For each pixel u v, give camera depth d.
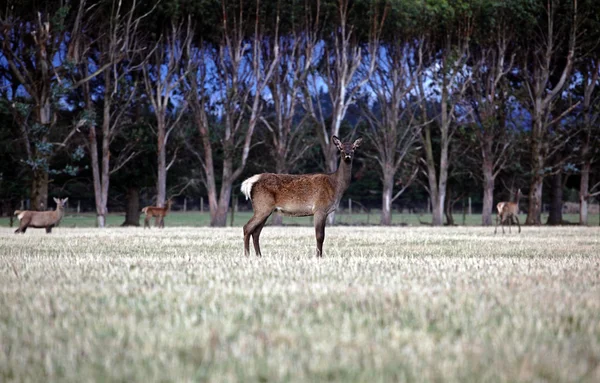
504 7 54.69
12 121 52.28
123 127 55.12
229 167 54.53
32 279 10.50
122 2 50.47
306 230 40.53
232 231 38.16
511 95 57.44
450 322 6.95
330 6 53.16
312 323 6.84
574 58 56.28
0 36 46.06
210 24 52.66
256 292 8.78
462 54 55.34
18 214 32.25
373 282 9.88
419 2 52.97
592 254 18.08
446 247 21.36
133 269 12.27
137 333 6.31
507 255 17.61
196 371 5.18
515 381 4.94
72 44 46.50
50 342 6.03
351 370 5.18
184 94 54.69
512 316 7.27
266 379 5.03
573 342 6.07
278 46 55.00
